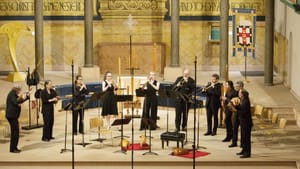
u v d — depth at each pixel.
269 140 21.44
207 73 30.69
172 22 28.88
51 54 31.25
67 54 31.33
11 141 20.09
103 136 22.06
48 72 30.91
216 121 22.09
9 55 30.88
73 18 31.17
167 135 20.12
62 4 31.08
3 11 30.91
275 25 30.98
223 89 23.12
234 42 28.30
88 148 20.56
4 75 30.14
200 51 31.31
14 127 20.05
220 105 22.06
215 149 20.39
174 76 28.88
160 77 29.25
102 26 31.09
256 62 31.39
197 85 26.91
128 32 30.98
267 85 27.94
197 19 31.12
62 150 20.12
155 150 20.34
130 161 19.19
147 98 22.73
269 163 19.16
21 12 30.89
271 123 22.22
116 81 26.55
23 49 31.08
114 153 20.00
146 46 30.19
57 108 25.19
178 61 29.05
